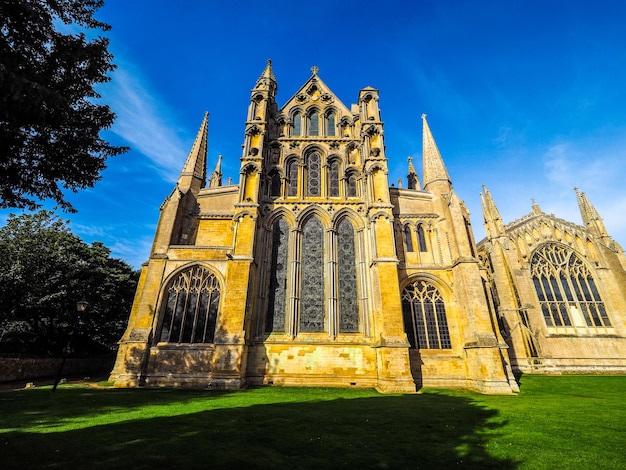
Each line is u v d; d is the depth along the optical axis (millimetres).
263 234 31641
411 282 30484
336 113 38656
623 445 10234
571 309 47469
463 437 11172
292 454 9180
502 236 47938
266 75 39219
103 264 46375
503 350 26578
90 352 47000
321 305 29703
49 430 11305
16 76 8367
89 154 13070
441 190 34312
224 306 26500
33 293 36406
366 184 33406
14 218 36531
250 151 33594
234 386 23812
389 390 23969
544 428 12453
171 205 31766
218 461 8367
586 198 53938
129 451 8961
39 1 11266
